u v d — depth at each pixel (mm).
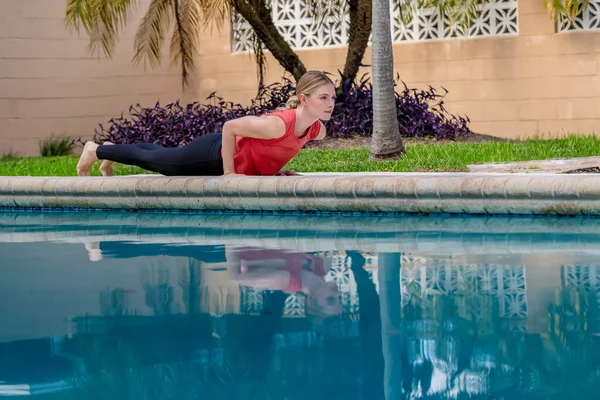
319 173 6809
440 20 12211
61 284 3395
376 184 5668
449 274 3439
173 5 11961
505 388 2004
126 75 13609
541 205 5316
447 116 12281
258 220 5617
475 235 4609
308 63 12820
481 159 8062
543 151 8633
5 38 12836
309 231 4945
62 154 13109
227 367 2221
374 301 2949
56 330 2627
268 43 11797
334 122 11258
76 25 11500
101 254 4191
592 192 5145
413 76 12414
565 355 2256
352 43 11664
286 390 2027
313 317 2730
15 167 9422
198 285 3303
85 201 6605
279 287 3229
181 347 2414
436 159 7918
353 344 2406
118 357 2320
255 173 6211
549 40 11711
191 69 12727
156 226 5414
